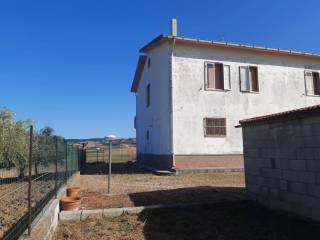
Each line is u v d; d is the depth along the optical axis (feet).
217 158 69.56
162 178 56.85
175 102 68.33
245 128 34.65
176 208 30.78
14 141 32.58
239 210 30.48
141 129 88.28
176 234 24.04
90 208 31.12
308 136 26.17
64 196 33.73
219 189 41.42
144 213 29.27
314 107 24.70
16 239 17.49
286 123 28.58
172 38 68.13
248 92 74.13
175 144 67.26
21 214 23.44
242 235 23.56
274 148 30.09
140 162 89.20
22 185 22.75
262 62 76.43
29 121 46.37
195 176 59.72
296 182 27.37
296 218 27.25
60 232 24.58
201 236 23.48
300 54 78.64
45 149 26.48
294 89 79.10
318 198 25.16
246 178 34.32
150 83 79.56
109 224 26.43
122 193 39.47
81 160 81.41
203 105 70.03
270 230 24.50
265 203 31.19
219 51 72.64
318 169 25.17
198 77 70.33
